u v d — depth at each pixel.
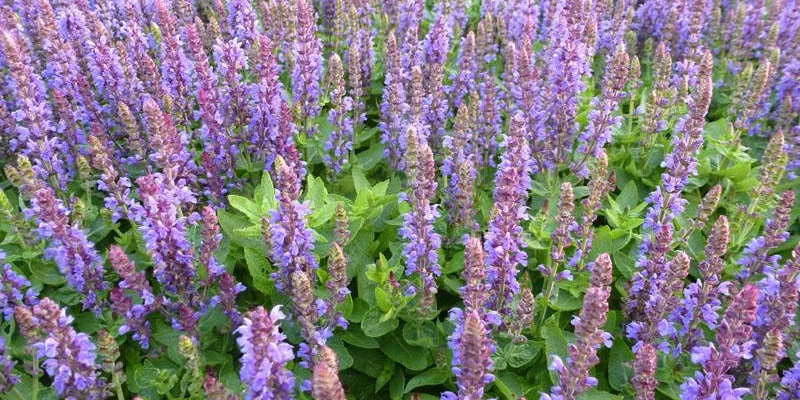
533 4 0.69
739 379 0.37
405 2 0.69
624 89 0.62
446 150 0.50
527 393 0.38
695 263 0.47
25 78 0.45
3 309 0.37
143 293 0.37
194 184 0.46
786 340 0.38
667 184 0.43
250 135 0.49
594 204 0.40
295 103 0.51
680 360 0.38
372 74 0.64
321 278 0.42
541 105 0.53
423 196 0.37
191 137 0.51
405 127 0.51
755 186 0.48
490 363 0.31
